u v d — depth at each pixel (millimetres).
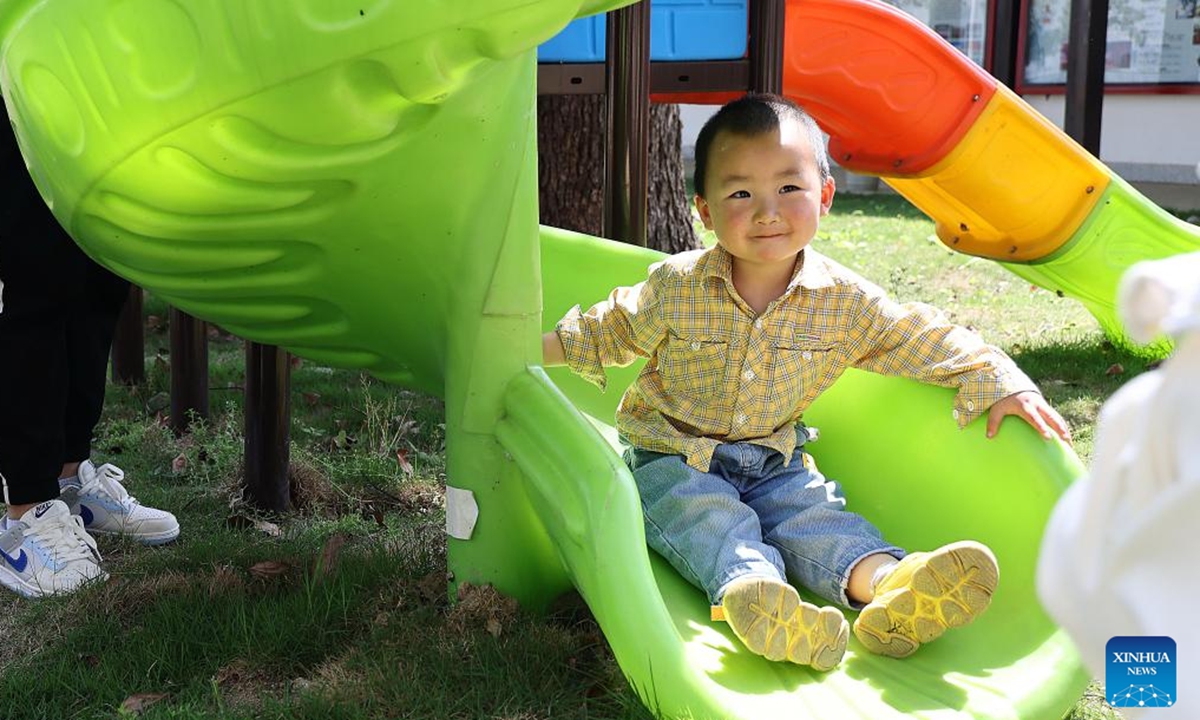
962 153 4891
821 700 2146
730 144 2602
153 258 2504
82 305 3094
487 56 1990
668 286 2736
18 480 2973
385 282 2576
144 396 4797
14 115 2303
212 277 2592
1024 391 2570
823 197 2742
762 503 2656
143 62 2035
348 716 2295
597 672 2463
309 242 2471
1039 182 4977
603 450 2297
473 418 2605
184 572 3014
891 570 2365
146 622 2695
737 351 2688
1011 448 2521
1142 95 12094
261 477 3533
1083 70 6594
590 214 5332
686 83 4031
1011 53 8766
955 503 2607
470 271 2537
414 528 3354
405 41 1914
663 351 2766
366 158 2238
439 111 2219
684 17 4027
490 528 2637
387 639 2586
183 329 4246
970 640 2340
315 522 3475
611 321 2822
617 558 2129
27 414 2922
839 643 2199
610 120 3664
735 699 2051
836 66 4770
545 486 2359
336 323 2766
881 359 2725
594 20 3943
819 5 4660
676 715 2041
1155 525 1038
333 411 4602
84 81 2098
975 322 6082
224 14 1945
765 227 2576
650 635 2064
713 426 2701
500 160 2439
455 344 2602
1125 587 1062
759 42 4043
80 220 2406
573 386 3307
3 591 2977
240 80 1986
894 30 4727
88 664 2586
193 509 3613
